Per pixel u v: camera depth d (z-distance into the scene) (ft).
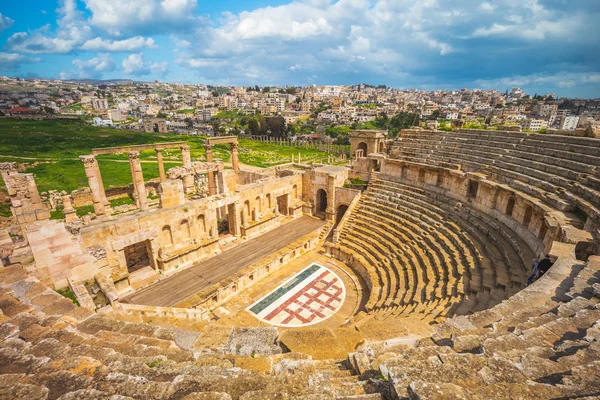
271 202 129.18
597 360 24.03
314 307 87.61
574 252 49.19
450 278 70.79
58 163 257.34
